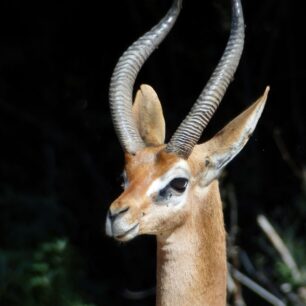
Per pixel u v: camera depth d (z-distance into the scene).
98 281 24.05
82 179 25.48
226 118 24.72
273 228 23.03
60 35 26.06
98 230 25.05
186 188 13.19
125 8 25.66
